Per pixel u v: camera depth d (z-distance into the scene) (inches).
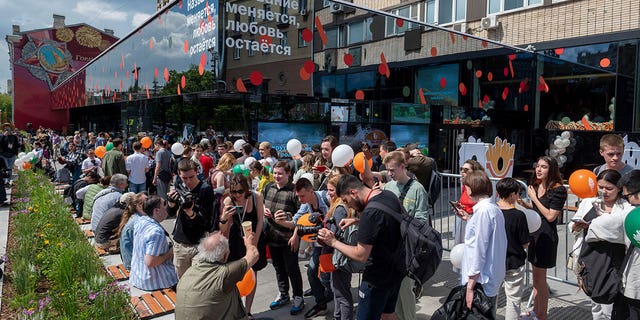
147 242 198.1
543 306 164.7
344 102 494.3
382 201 127.3
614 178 129.2
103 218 268.1
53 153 872.9
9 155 583.8
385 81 395.2
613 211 127.3
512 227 148.8
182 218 179.8
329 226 152.6
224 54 293.0
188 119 538.6
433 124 542.9
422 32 418.3
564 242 292.5
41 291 205.3
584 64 501.0
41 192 377.4
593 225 127.1
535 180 171.5
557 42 508.7
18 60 1435.8
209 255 128.3
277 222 181.5
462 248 159.8
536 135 576.4
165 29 380.5
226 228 163.6
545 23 518.9
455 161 537.0
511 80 522.3
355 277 227.3
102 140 681.0
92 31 1541.6
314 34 339.9
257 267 184.4
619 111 493.0
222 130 479.8
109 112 905.5
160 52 394.0
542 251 160.6
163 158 379.9
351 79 363.9
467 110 542.0
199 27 313.3
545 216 160.7
